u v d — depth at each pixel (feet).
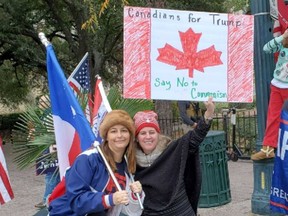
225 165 16.94
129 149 7.93
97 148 7.73
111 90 11.50
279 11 13.57
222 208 16.51
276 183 12.60
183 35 9.63
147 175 8.43
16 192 21.18
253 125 29.50
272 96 13.87
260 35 14.84
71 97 8.56
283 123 12.23
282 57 13.41
